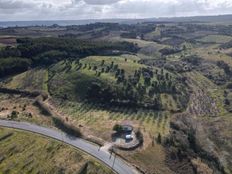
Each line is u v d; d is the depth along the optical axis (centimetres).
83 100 19412
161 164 12412
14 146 13500
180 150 13475
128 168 11806
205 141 16088
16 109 17850
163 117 17538
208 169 12800
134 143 13712
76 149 13100
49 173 11719
